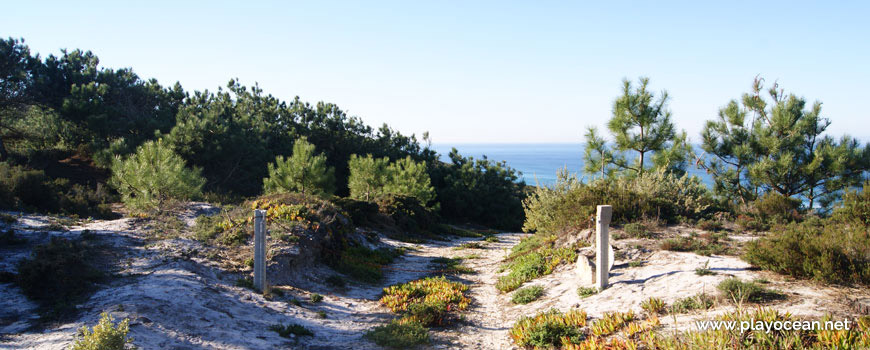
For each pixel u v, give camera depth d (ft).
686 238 42.11
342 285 42.65
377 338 25.85
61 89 117.39
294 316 30.50
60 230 44.47
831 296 22.76
